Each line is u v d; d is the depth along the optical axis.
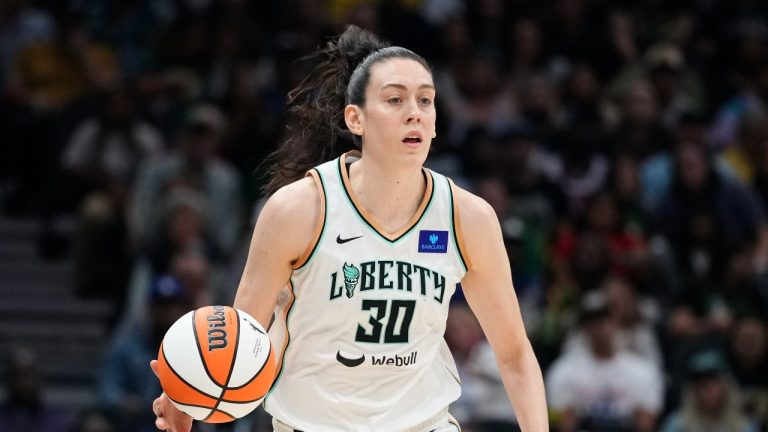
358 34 11.34
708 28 31.25
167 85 28.14
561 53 29.72
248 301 10.26
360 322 10.26
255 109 26.86
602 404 21.52
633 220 24.94
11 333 25.83
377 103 10.26
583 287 23.38
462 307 22.14
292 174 11.60
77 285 25.89
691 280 24.02
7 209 28.50
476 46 30.23
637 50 30.53
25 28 31.14
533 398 10.94
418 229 10.39
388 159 10.23
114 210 25.66
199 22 29.69
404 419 10.53
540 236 24.47
